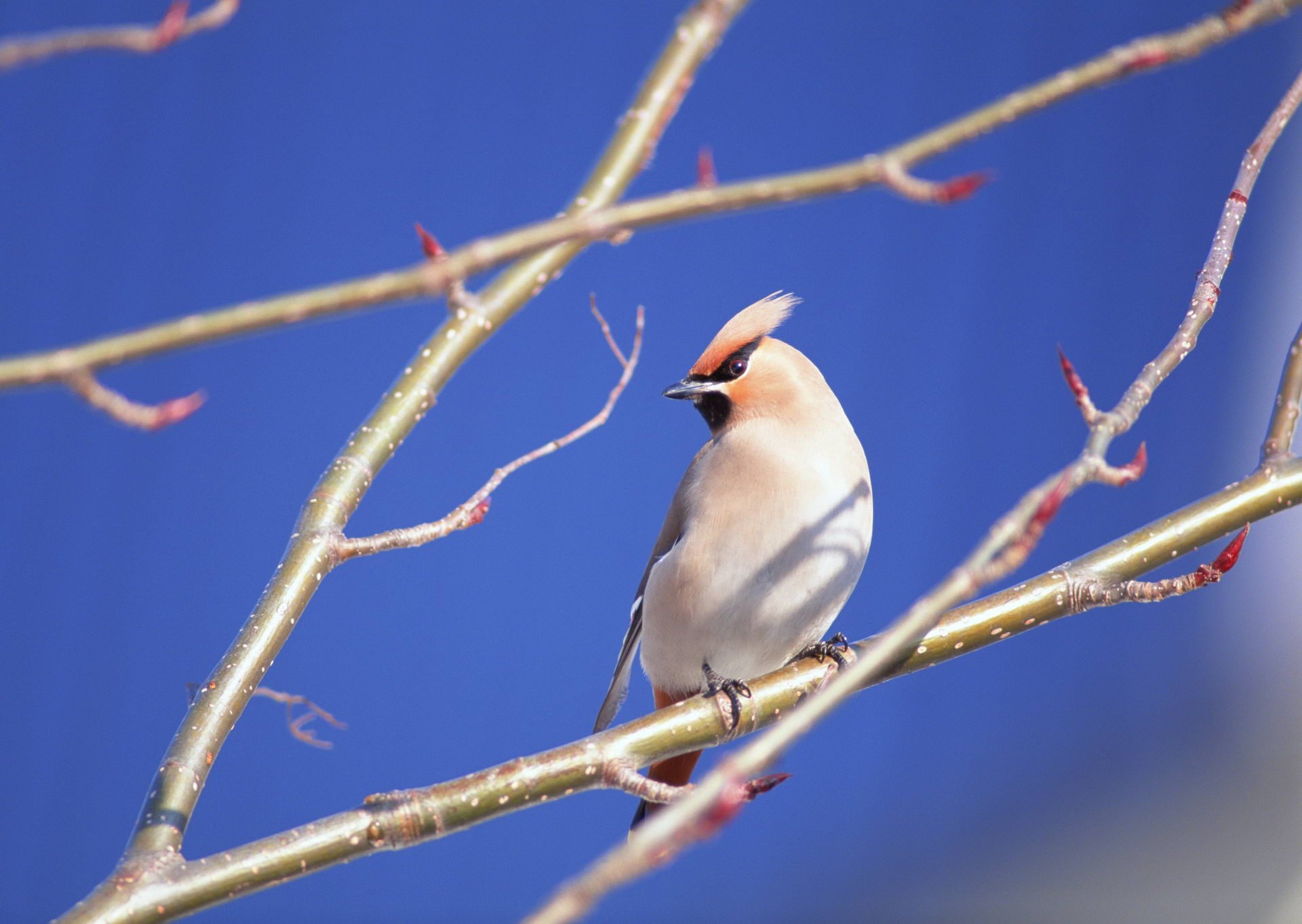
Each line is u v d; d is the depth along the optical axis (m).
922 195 2.93
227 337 2.88
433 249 3.06
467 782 5.39
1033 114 3.05
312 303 2.89
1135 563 6.34
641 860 2.85
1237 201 5.46
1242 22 3.12
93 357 2.83
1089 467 3.59
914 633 3.36
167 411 2.89
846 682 3.28
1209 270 5.19
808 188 2.93
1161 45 3.09
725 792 2.99
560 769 5.59
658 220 2.91
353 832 5.10
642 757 6.09
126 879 4.70
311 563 5.75
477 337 6.45
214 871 4.80
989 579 3.42
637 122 5.86
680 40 5.93
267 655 5.51
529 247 2.90
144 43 2.80
